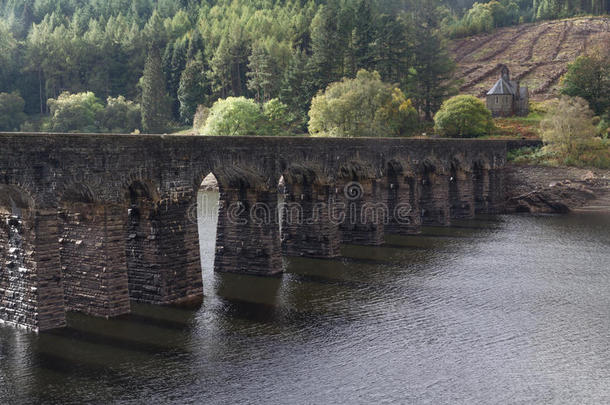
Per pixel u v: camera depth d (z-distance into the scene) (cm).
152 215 4312
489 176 9525
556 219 8806
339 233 6581
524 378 3297
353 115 12750
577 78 14212
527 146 11606
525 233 7638
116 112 17900
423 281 5269
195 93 18450
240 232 5338
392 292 4916
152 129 17725
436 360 3538
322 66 15225
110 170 3903
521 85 19375
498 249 6631
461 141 8456
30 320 3712
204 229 7612
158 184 4228
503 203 9725
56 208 3644
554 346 3762
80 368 3306
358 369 3400
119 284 4062
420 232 7606
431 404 2994
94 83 19862
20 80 19625
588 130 11038
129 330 3866
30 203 3550
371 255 6259
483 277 5422
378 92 13188
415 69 16312
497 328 4088
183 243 4481
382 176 6750
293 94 16100
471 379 3284
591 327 4106
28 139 3438
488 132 13638
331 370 3381
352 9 17800
